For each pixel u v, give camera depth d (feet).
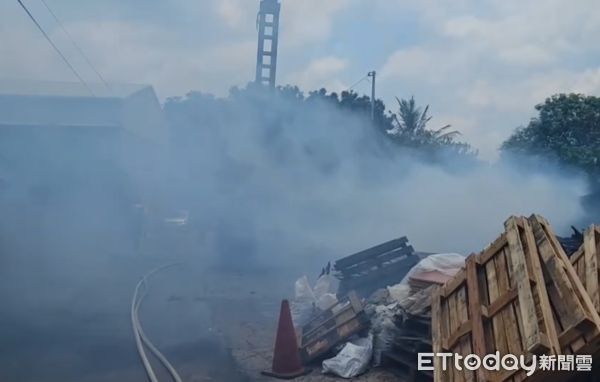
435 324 13.02
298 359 15.65
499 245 12.80
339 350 15.99
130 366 16.06
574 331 10.00
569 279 11.13
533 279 11.18
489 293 12.25
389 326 15.66
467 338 11.89
